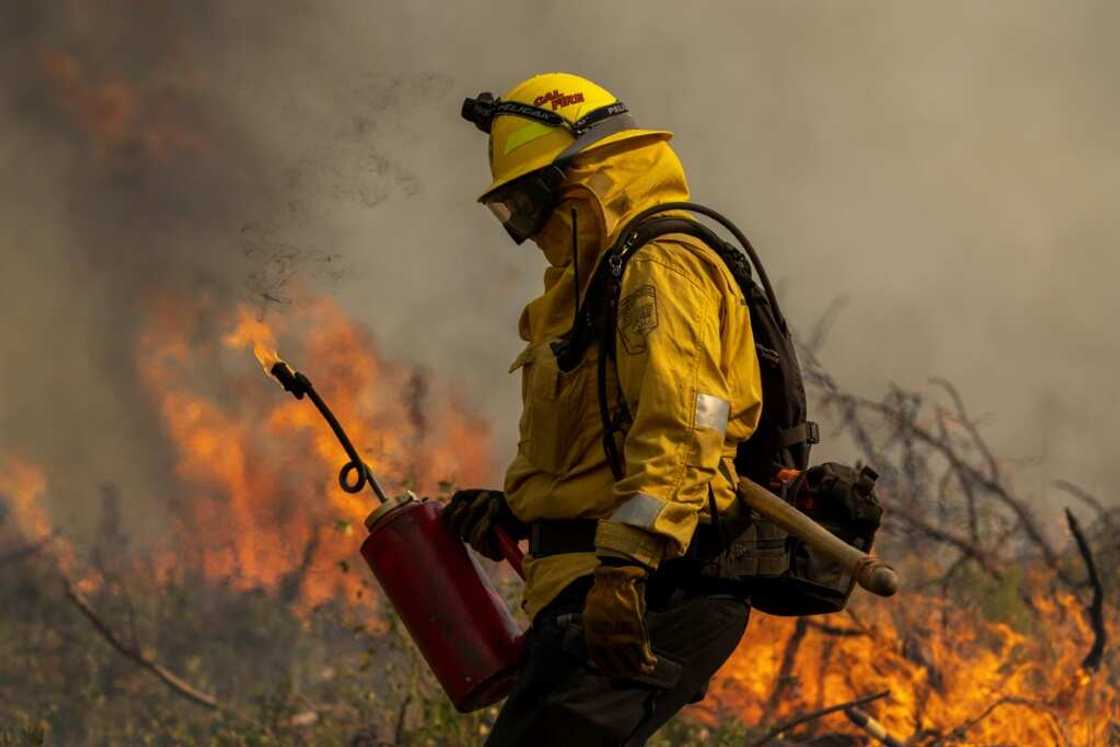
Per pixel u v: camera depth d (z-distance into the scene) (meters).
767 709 11.86
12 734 12.58
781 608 6.75
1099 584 11.78
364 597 16.20
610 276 6.36
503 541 7.03
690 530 6.05
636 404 6.22
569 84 6.84
